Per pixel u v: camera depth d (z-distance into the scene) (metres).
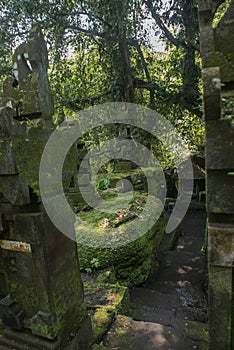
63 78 4.89
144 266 3.25
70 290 1.74
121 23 4.21
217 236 1.12
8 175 1.35
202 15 1.08
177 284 3.38
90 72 5.33
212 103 0.98
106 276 2.85
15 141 1.31
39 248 1.47
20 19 4.02
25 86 1.50
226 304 1.18
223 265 1.13
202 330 2.05
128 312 2.54
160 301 2.86
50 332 1.51
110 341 1.95
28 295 1.59
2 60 4.14
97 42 4.85
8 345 1.67
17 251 1.55
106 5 4.18
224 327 1.21
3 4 3.93
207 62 1.11
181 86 5.02
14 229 1.54
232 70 1.09
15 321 1.60
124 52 4.66
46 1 4.03
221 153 1.03
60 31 4.40
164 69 5.48
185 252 4.35
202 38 1.10
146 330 2.04
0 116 1.26
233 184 1.06
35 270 1.51
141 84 5.09
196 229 5.66
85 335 1.85
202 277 3.50
